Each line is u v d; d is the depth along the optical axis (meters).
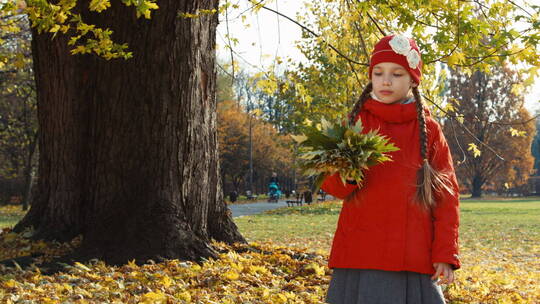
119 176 7.42
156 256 6.87
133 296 5.19
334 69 16.11
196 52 7.57
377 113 2.81
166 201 7.32
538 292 6.52
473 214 29.34
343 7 8.78
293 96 25.03
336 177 2.66
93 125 7.80
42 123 8.34
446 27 6.74
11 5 5.75
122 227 7.19
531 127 67.62
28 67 26.31
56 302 4.81
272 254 7.78
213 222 8.33
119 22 7.41
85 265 6.62
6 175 43.66
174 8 7.30
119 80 7.47
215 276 6.01
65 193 8.08
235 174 63.69
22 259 6.85
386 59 2.74
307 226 19.75
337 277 2.82
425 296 2.65
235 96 60.59
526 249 13.37
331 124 2.69
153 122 7.38
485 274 7.69
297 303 5.08
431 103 7.83
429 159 2.75
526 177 73.06
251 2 7.92
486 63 6.75
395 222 2.68
